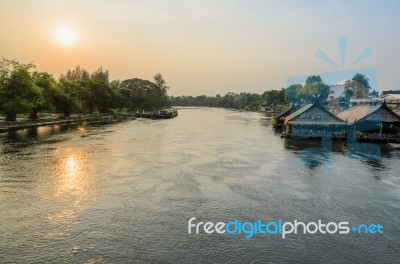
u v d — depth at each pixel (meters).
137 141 52.69
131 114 131.00
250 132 70.62
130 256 15.53
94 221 19.41
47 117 89.69
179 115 151.00
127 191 25.25
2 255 15.45
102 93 112.19
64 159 36.56
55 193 24.48
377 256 15.80
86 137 56.22
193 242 16.94
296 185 27.25
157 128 77.12
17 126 63.88
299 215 20.72
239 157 39.59
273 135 64.56
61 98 83.88
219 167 33.88
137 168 32.97
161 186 26.69
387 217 20.44
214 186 26.86
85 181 27.84
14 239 17.03
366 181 28.47
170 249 16.22
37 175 29.41
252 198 23.88
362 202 23.12
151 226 18.81
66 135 57.75
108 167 33.19
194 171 31.97
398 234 18.08
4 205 21.80
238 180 28.75
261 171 32.16
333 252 16.12
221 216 20.44
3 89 65.69
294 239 17.39
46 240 16.97
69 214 20.41
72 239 17.11
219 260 15.33
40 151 41.12
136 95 148.00
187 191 25.41
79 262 14.98
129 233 17.89
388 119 52.09
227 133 68.06
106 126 79.25
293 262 15.24
